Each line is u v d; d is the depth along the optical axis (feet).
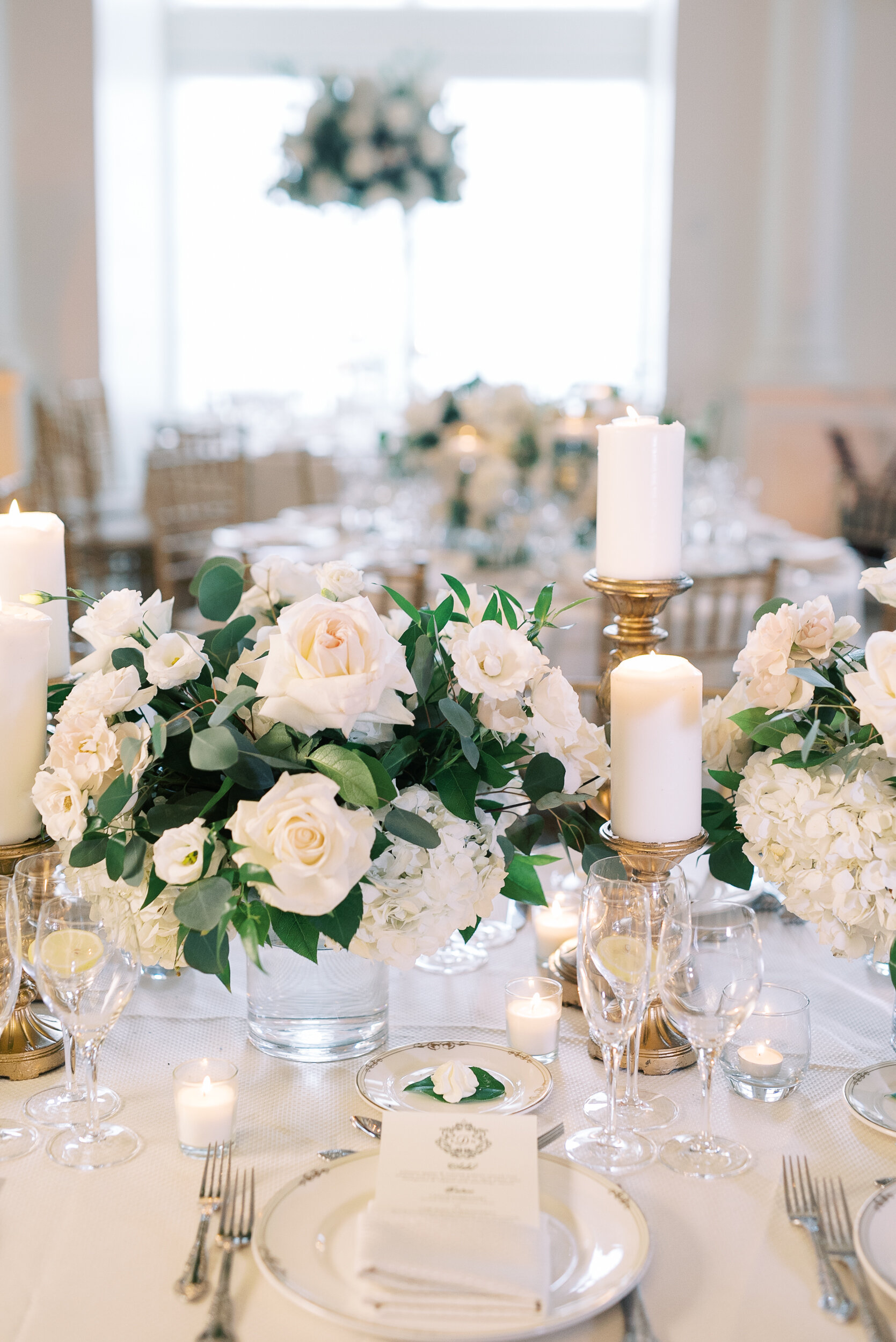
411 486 12.91
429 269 25.46
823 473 22.06
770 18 21.90
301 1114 3.59
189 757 3.62
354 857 3.22
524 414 11.17
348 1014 3.86
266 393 23.91
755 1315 2.77
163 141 25.12
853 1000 4.36
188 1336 2.70
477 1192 2.89
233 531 13.69
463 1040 4.05
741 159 22.41
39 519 4.47
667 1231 3.06
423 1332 2.57
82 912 3.23
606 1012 3.33
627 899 3.28
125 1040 4.05
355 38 24.86
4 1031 3.86
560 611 3.95
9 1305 2.79
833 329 21.89
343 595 3.94
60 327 21.85
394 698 3.42
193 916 3.25
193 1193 3.22
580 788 4.04
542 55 24.77
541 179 25.12
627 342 25.52
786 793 3.74
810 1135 3.52
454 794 3.55
